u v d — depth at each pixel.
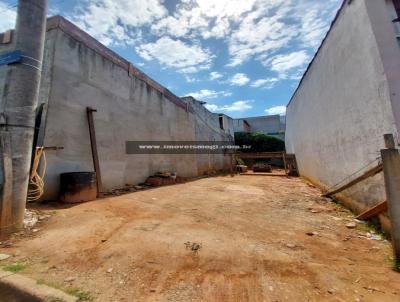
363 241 3.21
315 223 4.02
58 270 2.29
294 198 6.37
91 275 2.23
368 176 4.07
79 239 3.00
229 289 2.05
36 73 3.55
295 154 14.38
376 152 3.81
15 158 3.20
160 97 10.19
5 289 2.01
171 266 2.43
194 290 2.03
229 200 6.00
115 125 7.11
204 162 15.37
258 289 2.05
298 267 2.43
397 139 3.23
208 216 4.35
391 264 2.52
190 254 2.70
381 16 3.65
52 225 3.45
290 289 2.04
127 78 7.87
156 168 9.41
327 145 6.61
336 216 4.50
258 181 10.93
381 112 3.59
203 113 16.09
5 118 3.16
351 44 4.45
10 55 3.42
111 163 6.82
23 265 2.34
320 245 3.05
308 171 10.19
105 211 4.31
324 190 7.20
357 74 4.29
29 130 3.43
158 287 2.07
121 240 3.03
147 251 2.74
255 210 4.93
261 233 3.48
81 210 4.24
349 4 4.37
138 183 8.13
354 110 4.57
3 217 2.99
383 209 3.55
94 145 5.95
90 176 5.21
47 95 4.93
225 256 2.67
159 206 5.01
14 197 3.15
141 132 8.52
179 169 11.53
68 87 5.45
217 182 10.42
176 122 11.62
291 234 3.46
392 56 3.46
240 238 3.24
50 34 5.24
